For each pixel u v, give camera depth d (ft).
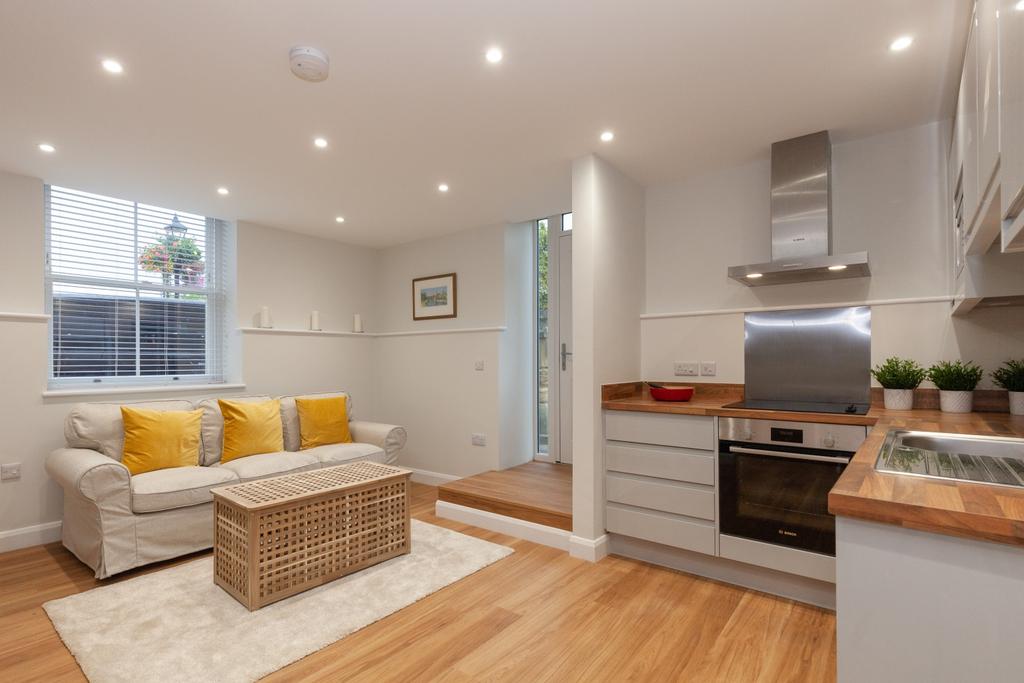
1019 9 2.93
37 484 10.90
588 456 9.91
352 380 17.34
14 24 5.93
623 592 8.51
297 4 5.67
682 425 9.16
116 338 12.76
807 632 7.25
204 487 10.20
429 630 7.35
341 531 9.07
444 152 9.89
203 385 13.61
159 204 13.11
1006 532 2.65
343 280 17.29
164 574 9.30
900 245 8.95
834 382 9.52
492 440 15.06
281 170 10.77
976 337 8.29
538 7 5.77
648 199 11.91
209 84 7.36
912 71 7.08
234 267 14.61
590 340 9.88
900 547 3.01
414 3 5.68
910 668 2.97
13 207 10.78
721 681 6.18
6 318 10.58
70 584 8.90
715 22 6.06
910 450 4.96
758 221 10.44
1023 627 2.70
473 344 15.60
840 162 9.50
